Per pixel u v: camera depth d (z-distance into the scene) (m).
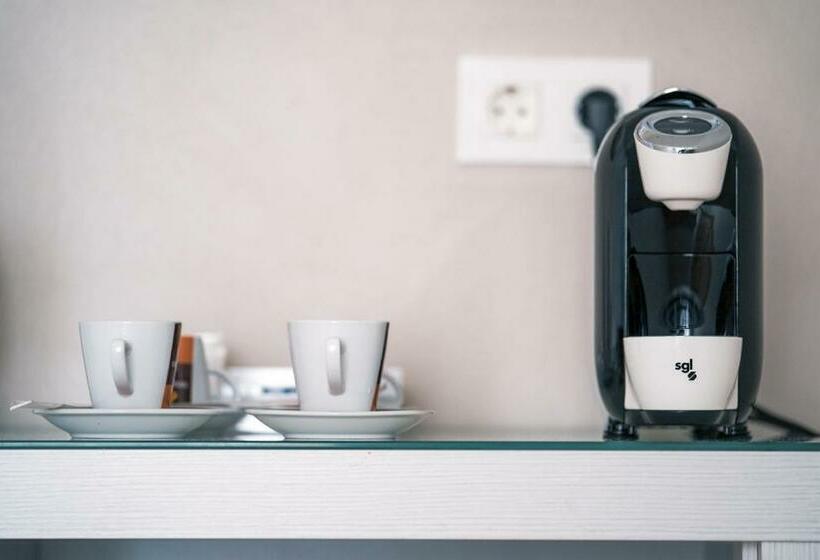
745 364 0.90
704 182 0.85
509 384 1.18
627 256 0.91
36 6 1.18
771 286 1.19
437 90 1.19
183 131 1.18
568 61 1.19
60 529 0.81
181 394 1.04
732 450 0.82
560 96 1.19
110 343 0.84
